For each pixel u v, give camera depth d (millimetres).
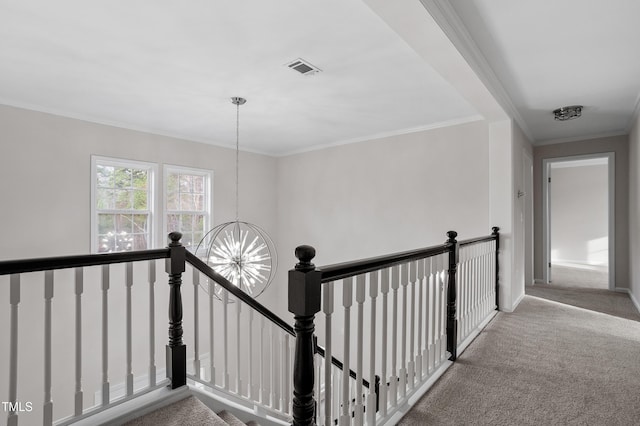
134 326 4230
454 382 2150
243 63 2707
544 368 2346
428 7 1826
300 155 5996
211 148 5348
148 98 3447
